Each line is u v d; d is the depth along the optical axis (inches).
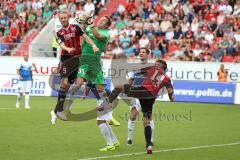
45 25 2701.8
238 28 2454.5
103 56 2333.9
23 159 944.9
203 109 1897.1
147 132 1024.9
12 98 2220.7
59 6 2716.5
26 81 1831.9
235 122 1546.5
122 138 1218.0
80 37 1167.6
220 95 2164.1
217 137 1258.6
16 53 2667.3
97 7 2775.6
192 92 2196.1
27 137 1194.0
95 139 1187.9
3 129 1306.6
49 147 1072.8
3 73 2456.9
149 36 2511.1
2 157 957.8
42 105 1934.1
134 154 1013.8
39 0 2832.2
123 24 2620.6
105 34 1154.0
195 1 2640.3
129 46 2452.0
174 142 1176.8
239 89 2145.7
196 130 1369.3
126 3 2792.8
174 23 2551.7
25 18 2800.2
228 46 2354.8
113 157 977.5
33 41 2659.9
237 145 1146.7
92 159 954.7
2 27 2822.3
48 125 1392.7
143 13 2662.4
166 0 2667.3
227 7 2583.7
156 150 1069.1
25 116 1582.2
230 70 2247.8
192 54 2380.7
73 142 1141.1
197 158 990.4
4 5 2883.9
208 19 2546.8
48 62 2396.7
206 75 2278.5
